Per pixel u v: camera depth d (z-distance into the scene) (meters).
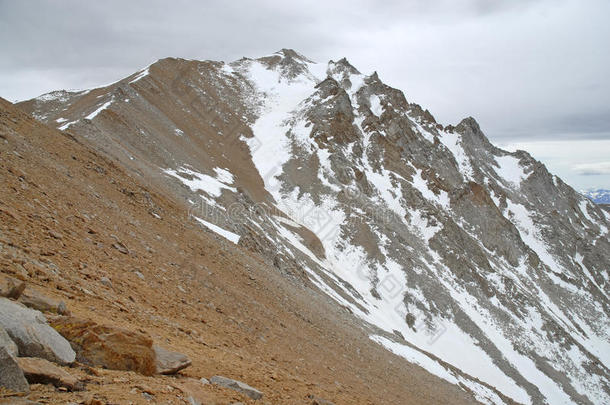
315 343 23.55
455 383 51.00
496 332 96.38
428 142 182.88
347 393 16.55
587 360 101.88
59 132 26.59
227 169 96.56
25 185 14.70
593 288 156.75
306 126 138.12
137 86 106.38
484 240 146.38
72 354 6.59
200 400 7.32
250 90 166.75
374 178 135.12
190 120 114.69
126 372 7.06
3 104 23.03
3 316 5.97
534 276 146.88
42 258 10.53
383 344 45.03
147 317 11.57
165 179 45.69
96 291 10.92
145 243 18.66
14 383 5.01
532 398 79.50
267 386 10.87
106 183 22.92
